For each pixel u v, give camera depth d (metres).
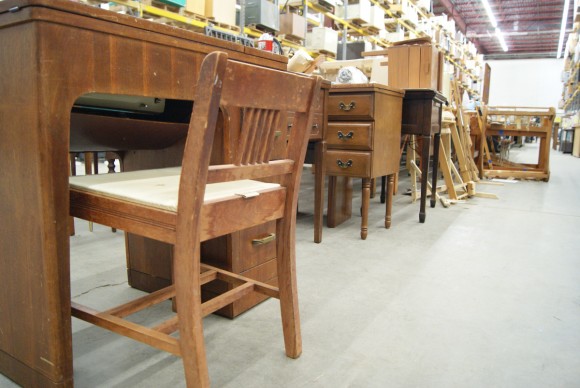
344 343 1.26
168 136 1.46
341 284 1.72
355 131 2.26
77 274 1.79
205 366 0.87
